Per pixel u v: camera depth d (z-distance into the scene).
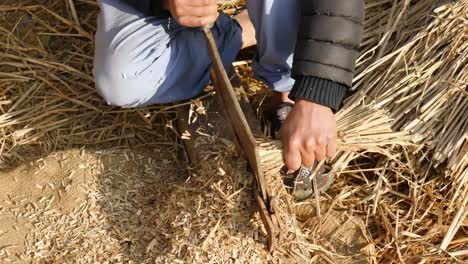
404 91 1.99
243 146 1.76
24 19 2.23
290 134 1.68
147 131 2.05
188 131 1.92
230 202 1.75
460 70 2.01
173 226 1.77
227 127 1.90
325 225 1.88
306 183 1.89
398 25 2.13
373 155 2.00
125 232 1.84
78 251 1.81
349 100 1.99
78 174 1.94
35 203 1.90
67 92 2.13
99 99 2.11
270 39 1.84
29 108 2.10
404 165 1.93
